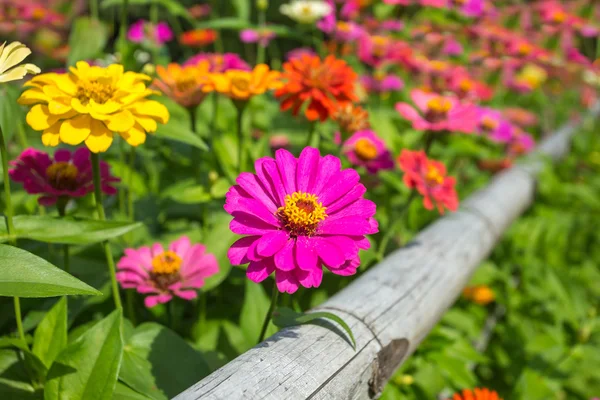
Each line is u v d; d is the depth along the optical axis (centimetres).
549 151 97
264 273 31
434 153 72
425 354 50
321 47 82
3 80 30
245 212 32
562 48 109
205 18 114
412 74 89
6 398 36
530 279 69
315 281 31
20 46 31
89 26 65
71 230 35
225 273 46
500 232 64
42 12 90
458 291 51
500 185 72
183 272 44
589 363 56
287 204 32
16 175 39
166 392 37
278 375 31
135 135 34
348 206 33
